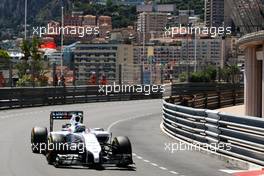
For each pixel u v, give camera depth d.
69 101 102.56
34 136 38.00
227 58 181.12
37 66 99.69
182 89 110.38
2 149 40.53
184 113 48.25
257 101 68.88
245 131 35.91
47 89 96.12
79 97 105.62
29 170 31.69
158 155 39.53
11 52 176.75
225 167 34.72
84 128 33.69
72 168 32.59
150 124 64.44
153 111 86.62
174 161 36.84
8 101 85.12
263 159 33.72
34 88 92.06
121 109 89.81
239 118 36.84
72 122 34.53
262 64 64.62
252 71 68.94
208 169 33.81
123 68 124.56
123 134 53.19
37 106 92.50
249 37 63.41
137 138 49.94
